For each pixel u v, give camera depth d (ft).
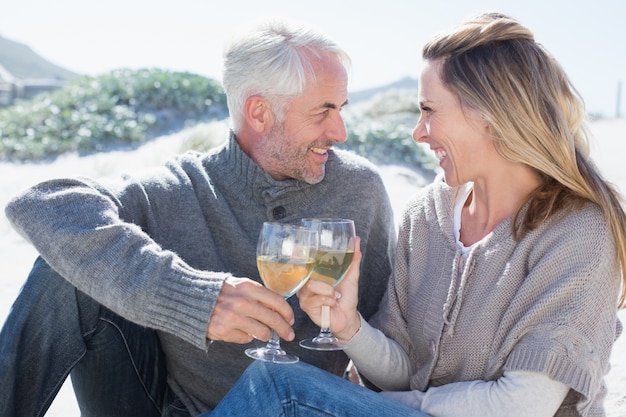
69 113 38.93
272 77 7.77
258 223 8.17
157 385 8.10
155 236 7.95
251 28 8.02
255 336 6.37
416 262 7.53
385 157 34.53
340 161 8.62
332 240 6.59
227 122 37.50
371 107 60.64
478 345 6.70
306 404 6.04
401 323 7.56
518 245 6.63
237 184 8.20
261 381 6.14
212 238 8.14
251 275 8.12
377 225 8.70
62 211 6.95
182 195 8.12
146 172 8.21
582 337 6.13
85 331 7.29
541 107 6.43
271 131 7.98
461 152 6.80
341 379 6.36
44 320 7.02
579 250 6.32
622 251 6.37
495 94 6.45
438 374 7.04
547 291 6.29
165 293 6.43
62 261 6.73
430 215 7.48
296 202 8.25
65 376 7.18
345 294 7.02
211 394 8.05
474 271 6.85
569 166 6.47
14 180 30.22
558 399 6.17
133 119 39.32
